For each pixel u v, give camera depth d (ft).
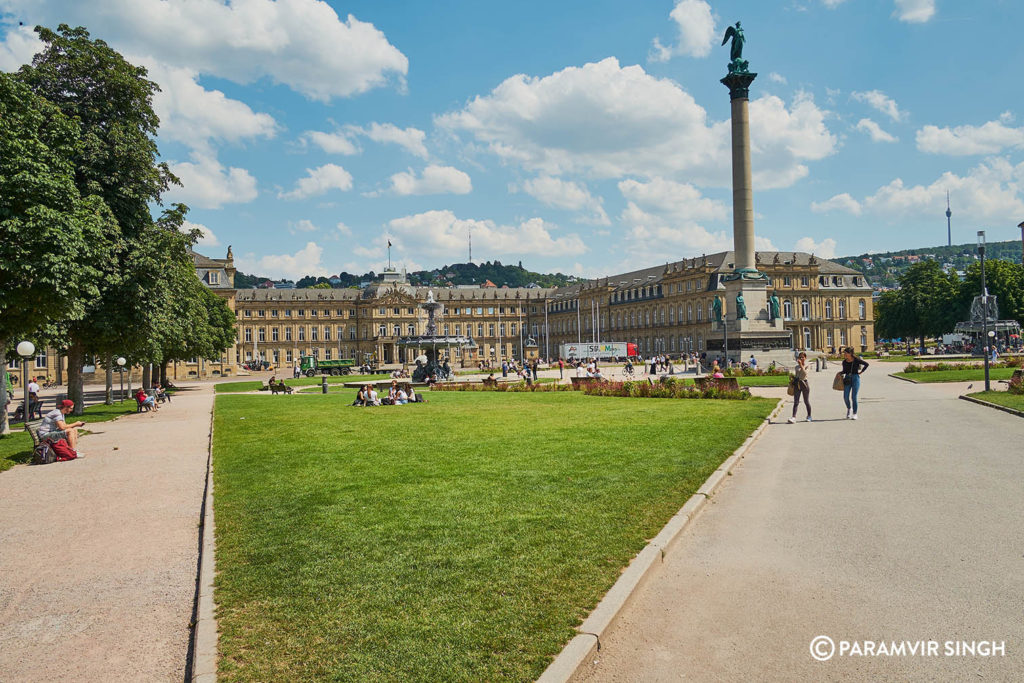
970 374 151.02
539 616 22.33
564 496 38.91
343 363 343.87
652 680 18.86
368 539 31.65
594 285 604.49
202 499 44.78
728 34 201.36
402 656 19.97
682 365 323.37
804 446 58.08
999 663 19.07
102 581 28.91
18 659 21.66
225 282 444.96
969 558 27.32
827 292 464.65
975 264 366.84
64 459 63.16
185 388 238.68
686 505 36.17
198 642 21.44
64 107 108.78
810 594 24.40
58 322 102.68
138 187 114.62
